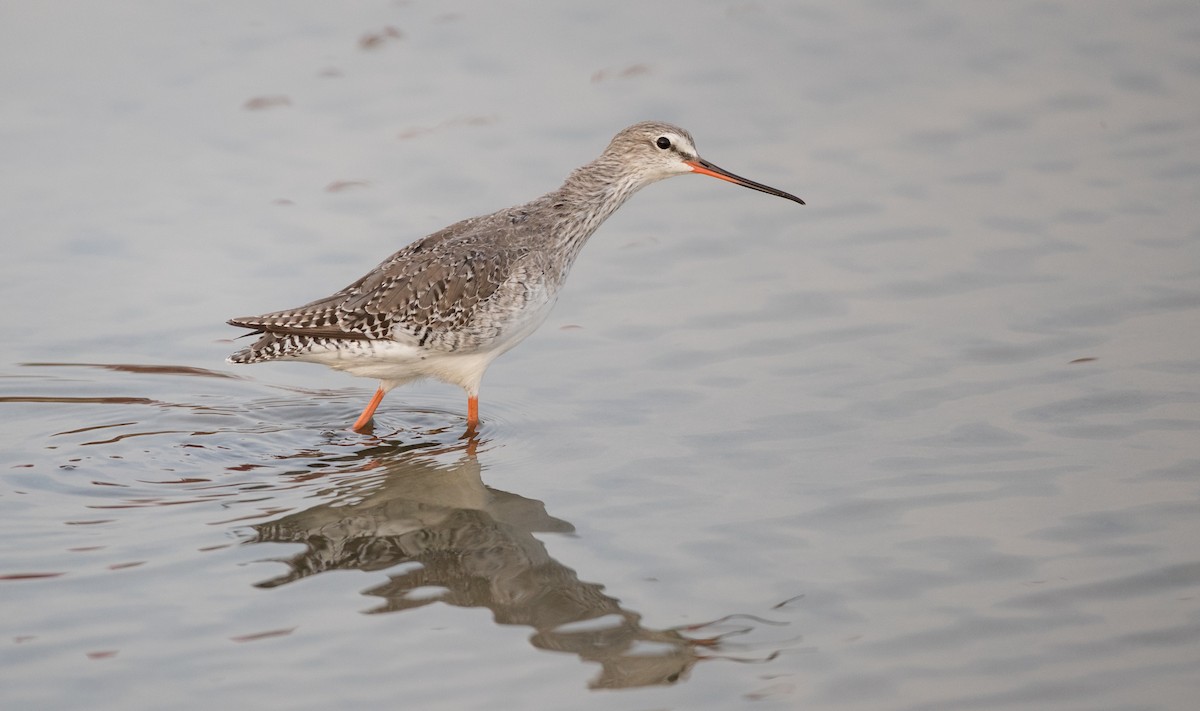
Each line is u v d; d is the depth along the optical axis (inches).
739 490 455.5
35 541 428.5
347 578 411.8
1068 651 362.3
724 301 596.1
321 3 840.9
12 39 799.1
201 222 653.9
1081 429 480.1
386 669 362.3
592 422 512.7
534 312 524.7
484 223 532.1
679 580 403.2
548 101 748.6
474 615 391.2
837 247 631.8
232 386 556.4
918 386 518.9
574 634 379.9
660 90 756.6
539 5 842.8
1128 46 781.3
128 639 374.0
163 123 732.0
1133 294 570.3
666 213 677.3
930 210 652.7
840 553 413.7
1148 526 417.7
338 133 725.9
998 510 432.8
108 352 566.3
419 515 453.7
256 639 375.9
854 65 776.9
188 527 442.3
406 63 784.9
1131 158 679.7
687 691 352.2
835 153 701.9
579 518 443.2
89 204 665.0
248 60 784.9
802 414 505.0
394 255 528.4
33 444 502.0
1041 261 603.8
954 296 584.4
